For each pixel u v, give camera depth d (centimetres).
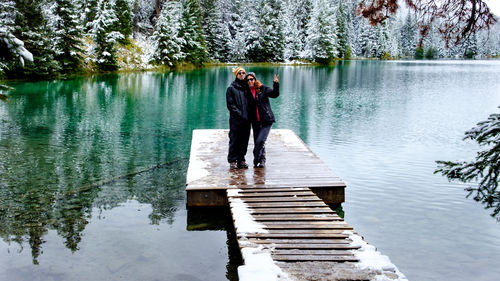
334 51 6325
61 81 2761
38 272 407
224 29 6100
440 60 8838
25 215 564
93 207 601
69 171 797
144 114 1565
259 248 380
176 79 3206
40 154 932
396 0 491
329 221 452
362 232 523
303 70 4753
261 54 6238
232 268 421
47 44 2738
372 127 1329
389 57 8750
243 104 651
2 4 2384
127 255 446
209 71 4322
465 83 3044
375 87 2741
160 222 545
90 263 426
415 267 432
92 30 3459
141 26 5078
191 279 397
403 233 521
